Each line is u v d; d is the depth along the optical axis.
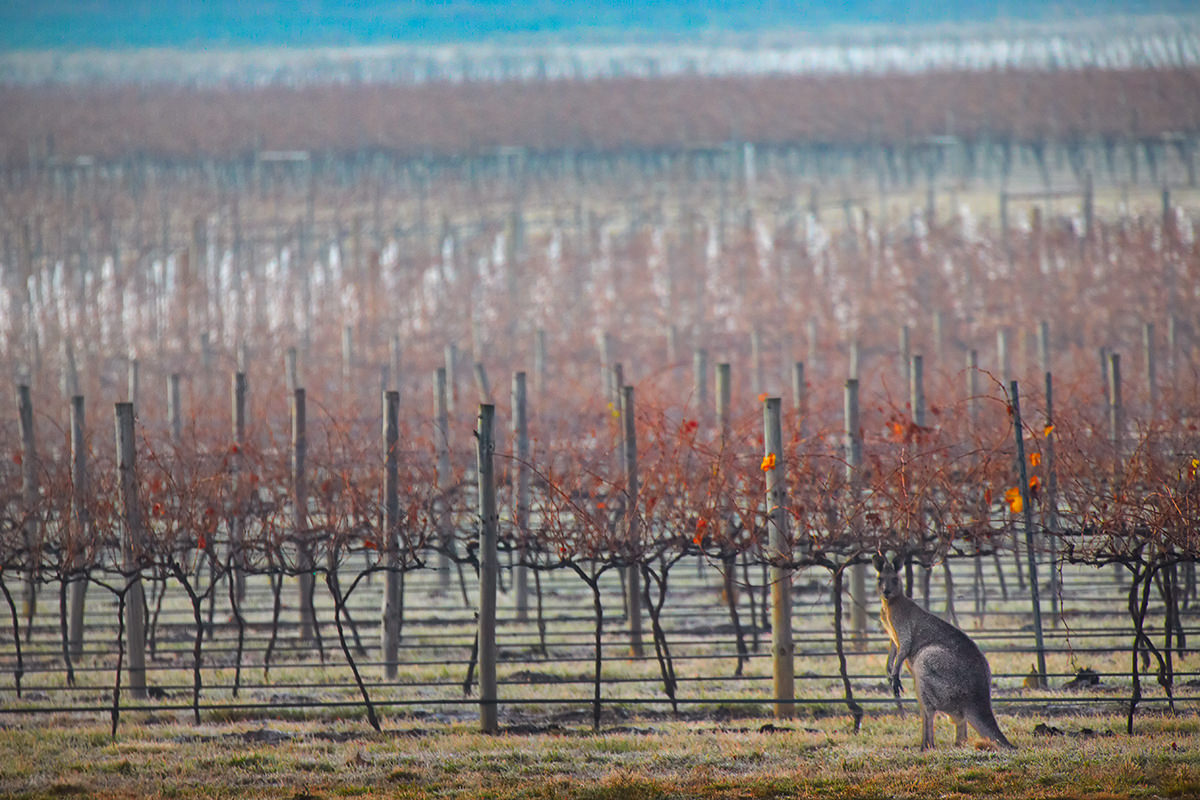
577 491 53.69
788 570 42.53
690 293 161.25
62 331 139.62
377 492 59.41
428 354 136.62
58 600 68.50
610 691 47.22
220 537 67.38
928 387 93.19
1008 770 33.62
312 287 171.38
